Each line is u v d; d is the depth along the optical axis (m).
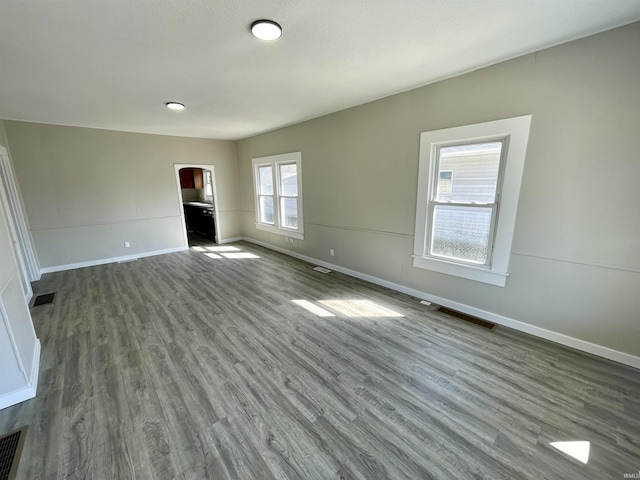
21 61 2.17
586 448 1.49
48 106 3.43
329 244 4.57
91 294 3.67
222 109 3.75
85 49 2.03
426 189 3.11
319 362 2.24
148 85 2.80
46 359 2.30
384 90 3.12
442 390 1.92
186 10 1.61
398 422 1.67
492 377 2.04
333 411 1.76
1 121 3.94
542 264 2.43
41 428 1.65
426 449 1.50
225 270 4.67
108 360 2.29
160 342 2.54
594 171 2.09
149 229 5.61
